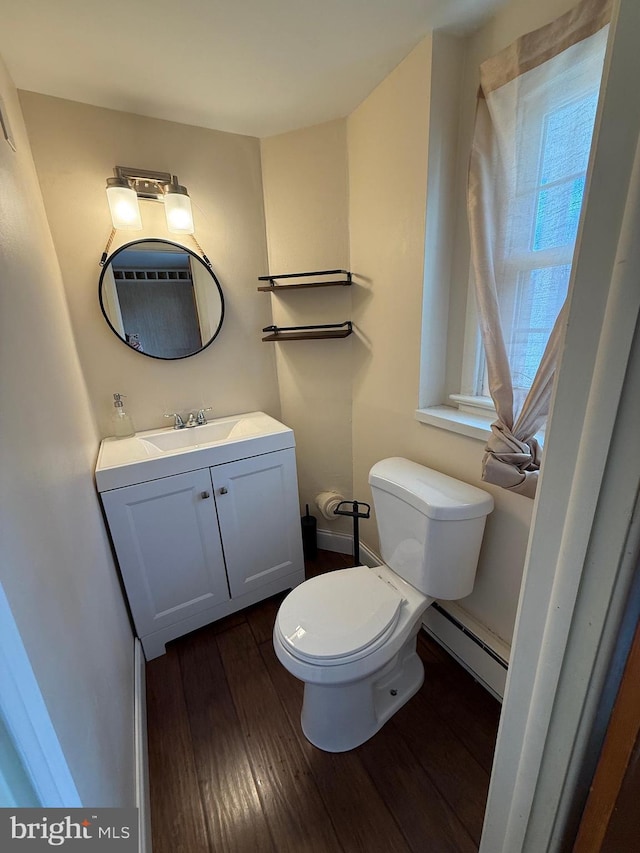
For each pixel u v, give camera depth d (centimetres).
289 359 191
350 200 159
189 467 140
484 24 107
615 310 37
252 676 141
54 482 78
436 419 133
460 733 119
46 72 117
